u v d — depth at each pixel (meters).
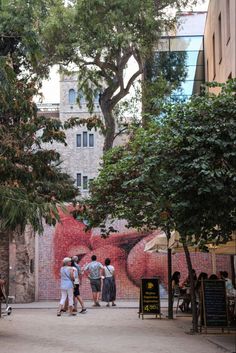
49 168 14.25
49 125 14.23
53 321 16.77
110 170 15.37
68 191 17.02
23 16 17.44
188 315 18.72
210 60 30.27
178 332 14.22
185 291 20.36
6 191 11.37
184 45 34.88
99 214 16.48
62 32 27.81
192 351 11.07
